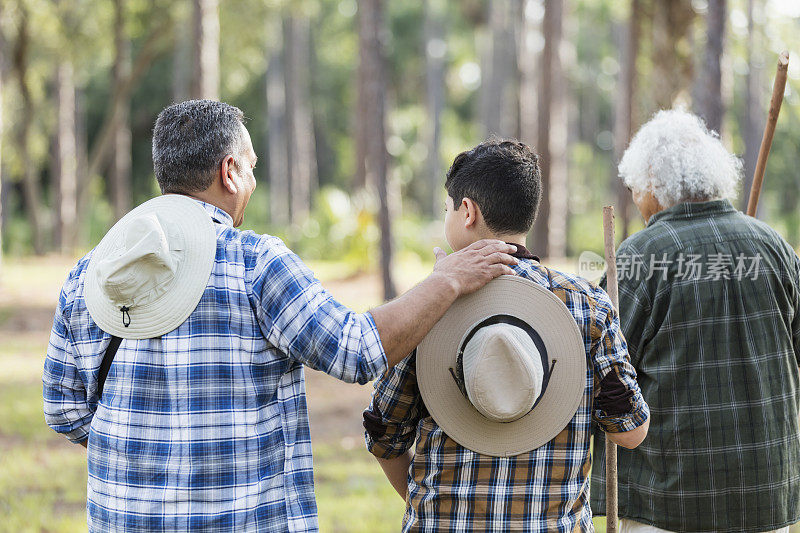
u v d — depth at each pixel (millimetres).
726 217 3908
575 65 64375
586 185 68500
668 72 17359
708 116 15398
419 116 68250
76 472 8805
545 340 3088
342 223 34906
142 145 62969
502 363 2912
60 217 38875
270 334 3023
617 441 3283
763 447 3754
